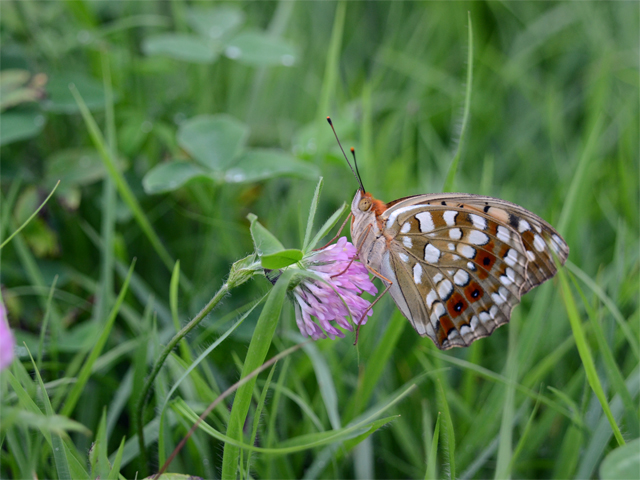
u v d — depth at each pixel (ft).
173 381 0.90
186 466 0.89
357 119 1.11
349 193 1.07
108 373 0.95
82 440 0.89
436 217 0.90
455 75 1.40
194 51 1.09
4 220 0.94
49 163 1.01
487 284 0.90
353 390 0.96
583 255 1.04
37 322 0.96
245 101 1.23
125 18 1.21
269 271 0.82
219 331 0.95
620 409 0.87
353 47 1.44
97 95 1.03
